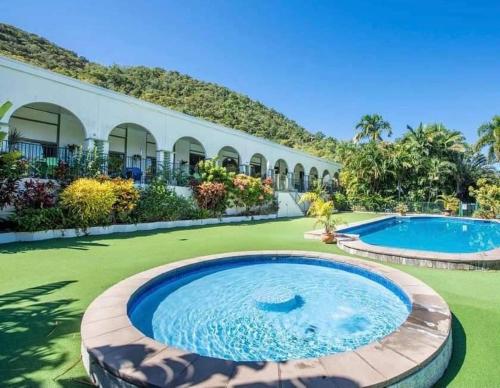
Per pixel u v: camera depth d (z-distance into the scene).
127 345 2.63
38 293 4.44
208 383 2.12
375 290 5.22
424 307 3.56
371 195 25.88
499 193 19.72
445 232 13.90
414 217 19.12
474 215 19.84
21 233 8.23
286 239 9.77
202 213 13.94
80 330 3.14
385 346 2.62
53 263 6.10
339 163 33.06
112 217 10.48
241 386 2.09
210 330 3.87
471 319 3.78
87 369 2.59
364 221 15.27
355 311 4.39
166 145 14.48
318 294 5.06
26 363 2.68
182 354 2.49
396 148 27.08
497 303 4.32
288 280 5.77
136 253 7.21
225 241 9.22
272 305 4.52
